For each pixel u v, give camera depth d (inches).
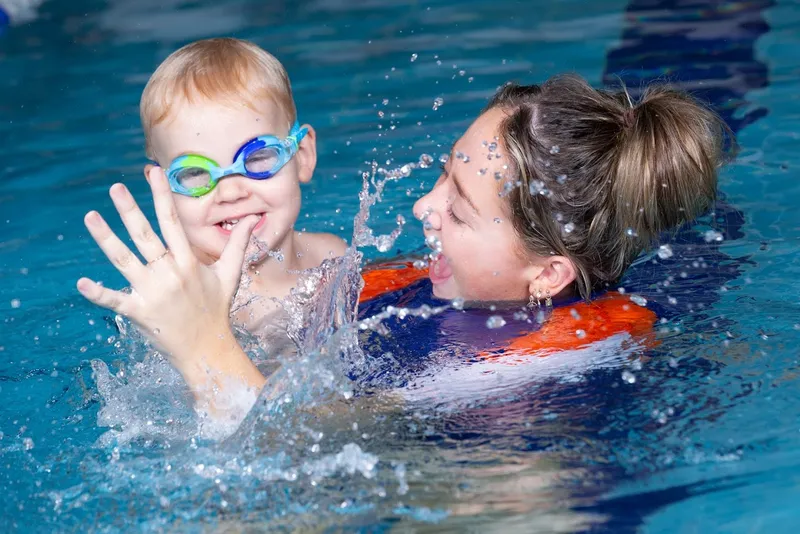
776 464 65.9
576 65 171.0
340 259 102.1
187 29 215.8
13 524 65.7
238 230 75.9
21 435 77.7
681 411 71.1
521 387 75.6
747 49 169.9
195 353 72.8
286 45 199.8
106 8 233.3
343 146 147.0
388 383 77.3
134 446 75.0
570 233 84.9
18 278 113.0
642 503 63.4
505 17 205.5
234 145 89.0
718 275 94.2
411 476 67.0
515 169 83.4
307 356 76.5
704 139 88.8
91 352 93.6
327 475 67.6
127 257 69.5
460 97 162.4
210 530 63.8
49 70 194.7
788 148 130.0
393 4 224.4
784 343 79.0
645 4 202.7
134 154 150.9
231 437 72.3
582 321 84.1
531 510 63.4
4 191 139.3
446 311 88.8
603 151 85.4
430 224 87.2
